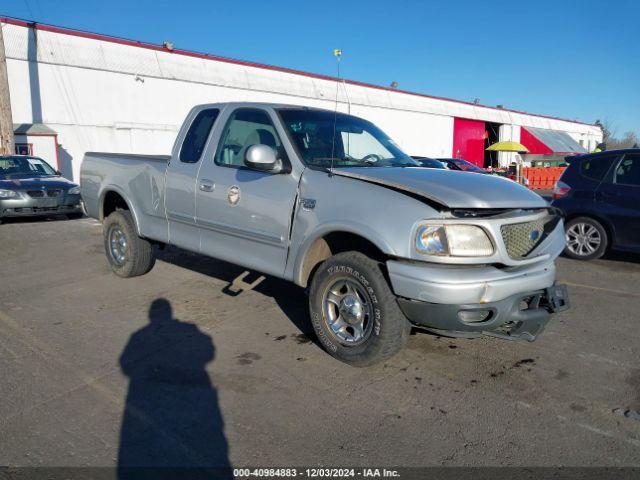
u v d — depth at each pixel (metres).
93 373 3.72
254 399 3.38
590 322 4.95
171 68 22.75
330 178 3.88
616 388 3.61
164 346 4.21
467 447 2.89
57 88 19.52
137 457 2.76
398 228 3.38
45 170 12.65
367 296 3.62
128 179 5.82
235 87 24.81
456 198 3.36
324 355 4.07
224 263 7.06
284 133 4.27
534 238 3.69
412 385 3.60
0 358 3.96
